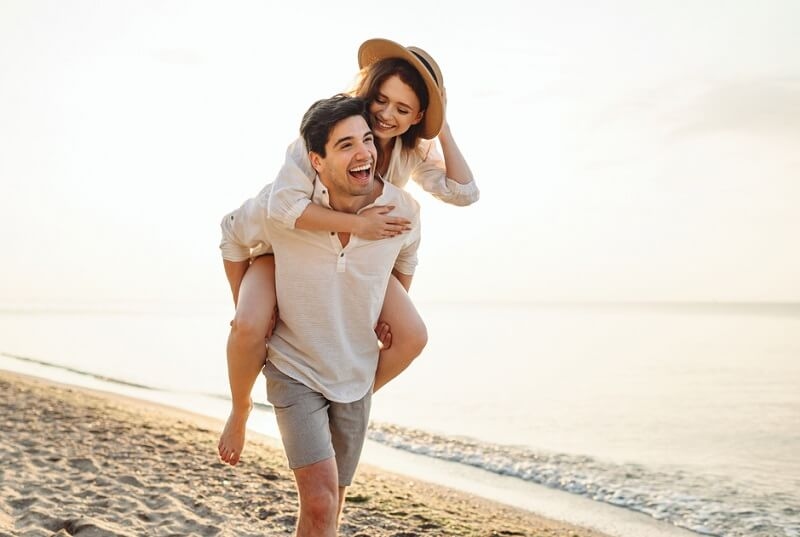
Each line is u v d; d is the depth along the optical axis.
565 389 16.55
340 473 2.77
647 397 15.29
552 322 65.31
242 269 2.82
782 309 130.62
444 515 5.54
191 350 24.39
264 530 4.50
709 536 5.77
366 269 2.62
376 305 2.70
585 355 27.11
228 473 6.05
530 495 6.70
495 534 5.19
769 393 16.09
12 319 49.97
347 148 2.47
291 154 2.61
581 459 8.66
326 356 2.62
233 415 2.83
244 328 2.59
